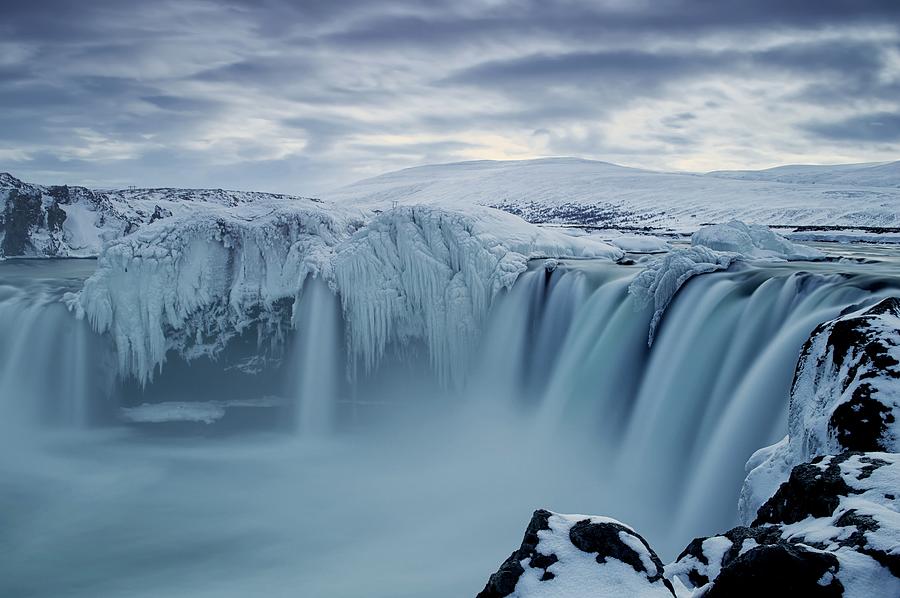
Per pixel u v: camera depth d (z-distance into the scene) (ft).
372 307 78.07
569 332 71.41
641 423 61.82
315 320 78.95
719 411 55.26
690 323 61.93
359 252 78.89
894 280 51.42
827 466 25.48
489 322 76.69
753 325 57.11
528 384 73.97
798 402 34.55
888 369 29.94
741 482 49.75
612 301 68.95
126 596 48.32
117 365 80.07
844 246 118.62
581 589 21.48
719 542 25.32
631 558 22.15
